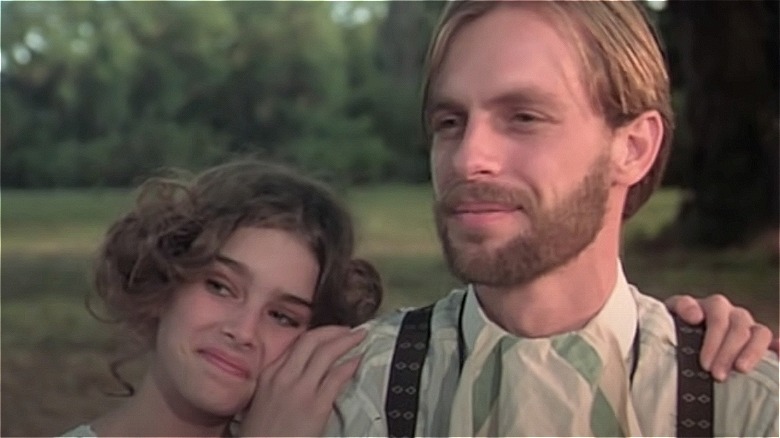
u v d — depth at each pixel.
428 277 7.25
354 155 11.98
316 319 2.08
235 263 1.99
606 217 1.58
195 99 12.84
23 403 5.39
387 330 1.77
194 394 2.00
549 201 1.49
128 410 2.18
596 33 1.54
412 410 1.64
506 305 1.59
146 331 2.15
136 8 12.95
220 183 2.13
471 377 1.61
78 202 11.47
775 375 1.57
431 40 1.63
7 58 12.72
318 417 1.72
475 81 1.51
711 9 8.09
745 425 1.54
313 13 13.02
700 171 8.49
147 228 2.16
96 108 12.76
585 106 1.52
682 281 7.37
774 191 8.27
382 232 8.92
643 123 1.61
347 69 12.84
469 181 1.49
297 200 2.09
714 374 1.57
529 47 1.51
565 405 1.56
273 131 12.66
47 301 7.48
